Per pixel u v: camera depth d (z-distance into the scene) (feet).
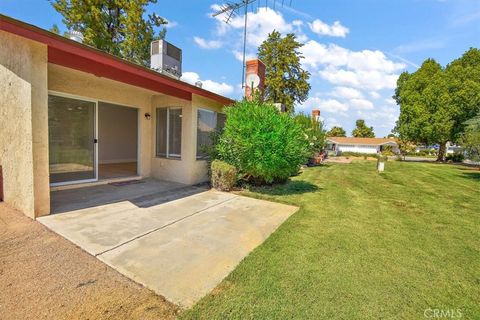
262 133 21.58
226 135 22.99
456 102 73.56
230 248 10.84
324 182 30.42
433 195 24.11
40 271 8.45
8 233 11.27
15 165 13.85
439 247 11.69
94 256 9.61
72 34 20.29
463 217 16.69
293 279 8.58
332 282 8.50
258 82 31.99
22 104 12.78
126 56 50.31
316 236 12.57
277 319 6.68
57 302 7.00
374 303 7.50
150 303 7.11
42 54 12.45
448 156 88.22
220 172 22.36
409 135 84.43
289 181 29.43
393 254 10.81
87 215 14.15
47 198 13.58
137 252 10.09
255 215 15.74
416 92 82.12
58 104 18.62
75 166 20.22
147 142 26.04
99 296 7.32
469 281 8.88
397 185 29.60
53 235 11.28
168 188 22.09
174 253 10.15
